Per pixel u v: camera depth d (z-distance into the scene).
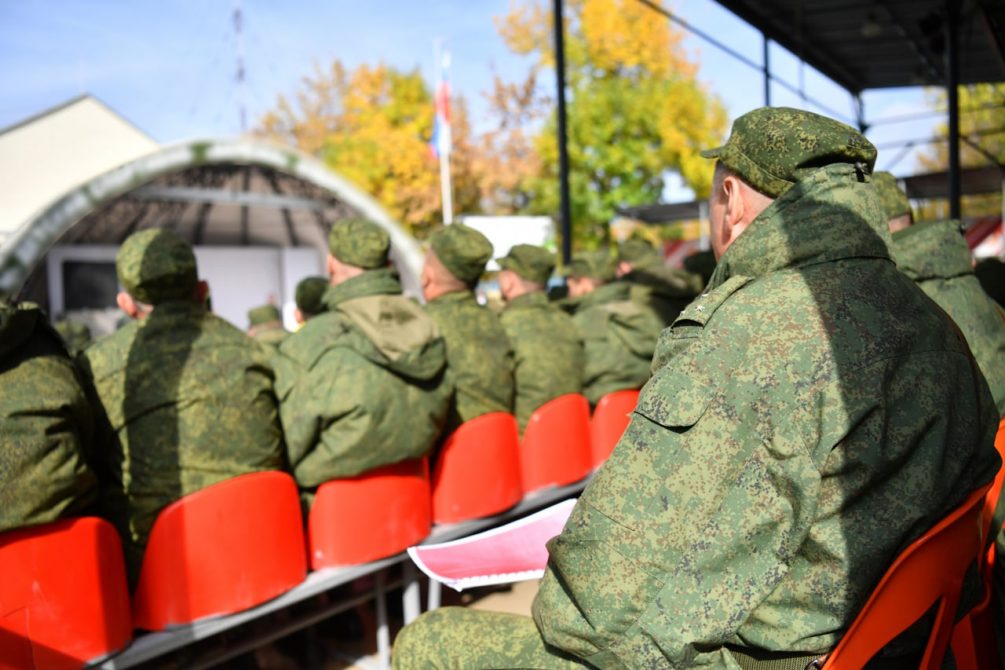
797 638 1.17
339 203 13.05
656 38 22.58
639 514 1.20
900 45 11.31
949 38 9.35
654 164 22.84
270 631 2.71
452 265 3.32
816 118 1.34
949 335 1.29
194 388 2.30
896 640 1.20
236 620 2.29
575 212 22.97
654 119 22.56
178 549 2.19
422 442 2.71
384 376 2.59
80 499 1.98
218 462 2.31
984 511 1.73
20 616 1.83
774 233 1.30
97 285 13.16
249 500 2.30
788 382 1.17
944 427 1.20
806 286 1.25
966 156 25.77
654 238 27.05
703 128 22.86
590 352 4.28
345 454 2.55
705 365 1.21
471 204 26.30
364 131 25.72
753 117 1.37
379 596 3.01
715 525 1.16
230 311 14.62
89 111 17.23
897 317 1.23
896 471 1.18
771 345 1.20
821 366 1.17
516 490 3.26
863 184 1.32
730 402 1.19
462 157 25.61
